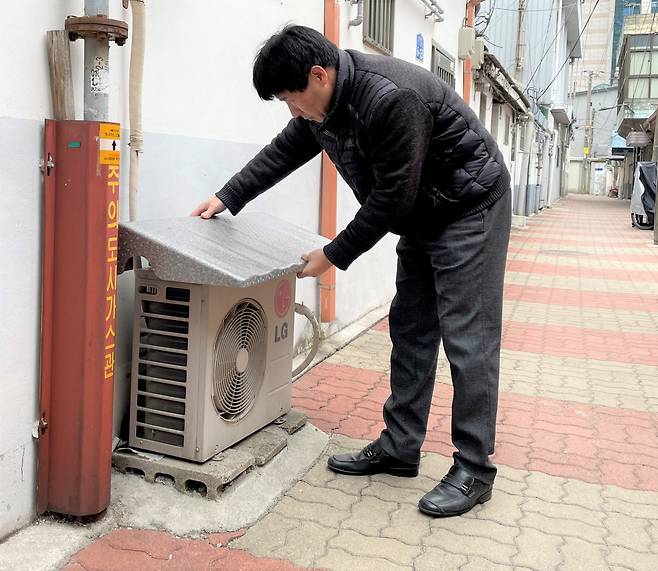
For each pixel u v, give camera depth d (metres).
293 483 2.73
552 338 5.66
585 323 6.31
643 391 4.23
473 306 2.46
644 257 11.66
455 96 2.35
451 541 2.35
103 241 2.14
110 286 2.20
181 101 2.94
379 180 2.27
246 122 3.51
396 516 2.50
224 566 2.15
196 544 2.25
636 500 2.73
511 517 2.54
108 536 2.24
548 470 2.99
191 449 2.50
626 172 42.06
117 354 2.63
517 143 19.36
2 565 2.02
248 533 2.35
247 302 2.68
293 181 4.19
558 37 28.61
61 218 2.13
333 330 5.01
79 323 2.15
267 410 2.94
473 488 2.54
